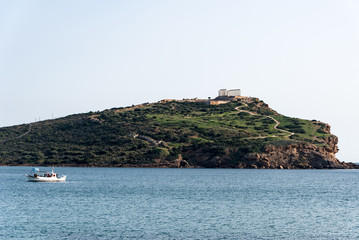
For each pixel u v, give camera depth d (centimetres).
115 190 12544
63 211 8381
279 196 11600
